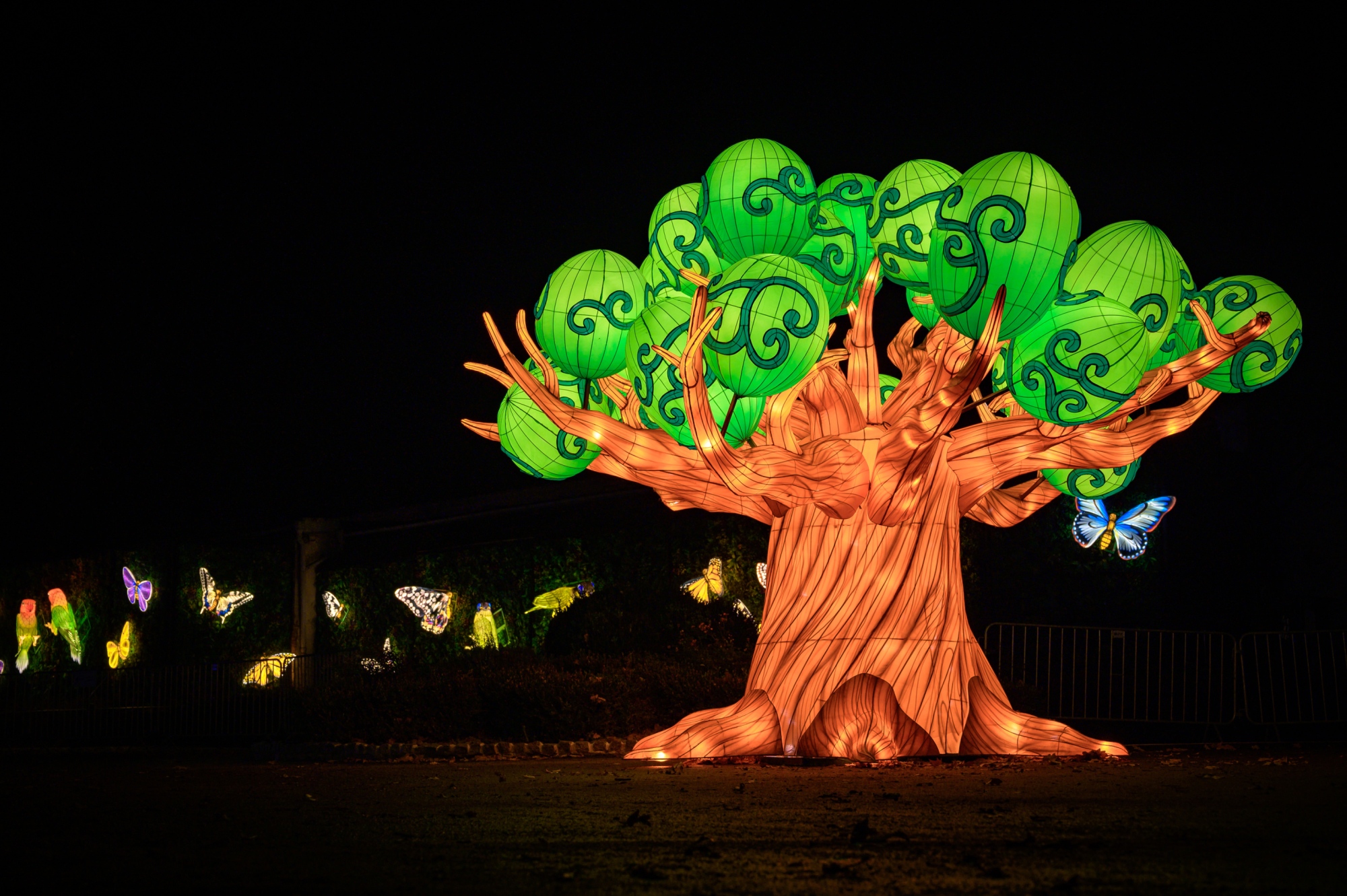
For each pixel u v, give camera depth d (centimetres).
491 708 1509
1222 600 1953
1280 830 736
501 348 1266
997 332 1130
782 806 876
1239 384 1311
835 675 1245
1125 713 1773
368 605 2408
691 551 1995
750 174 1209
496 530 2255
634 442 1273
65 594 2942
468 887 578
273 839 749
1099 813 820
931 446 1230
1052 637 1803
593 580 2108
